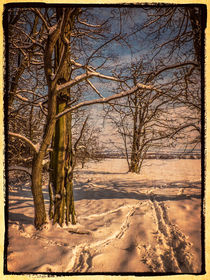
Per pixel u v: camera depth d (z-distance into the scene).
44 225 3.73
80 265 2.71
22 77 6.08
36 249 2.97
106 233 3.79
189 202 5.83
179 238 3.60
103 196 7.05
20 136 3.31
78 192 7.67
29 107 6.13
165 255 3.05
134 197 7.00
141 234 3.83
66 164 4.04
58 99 3.99
